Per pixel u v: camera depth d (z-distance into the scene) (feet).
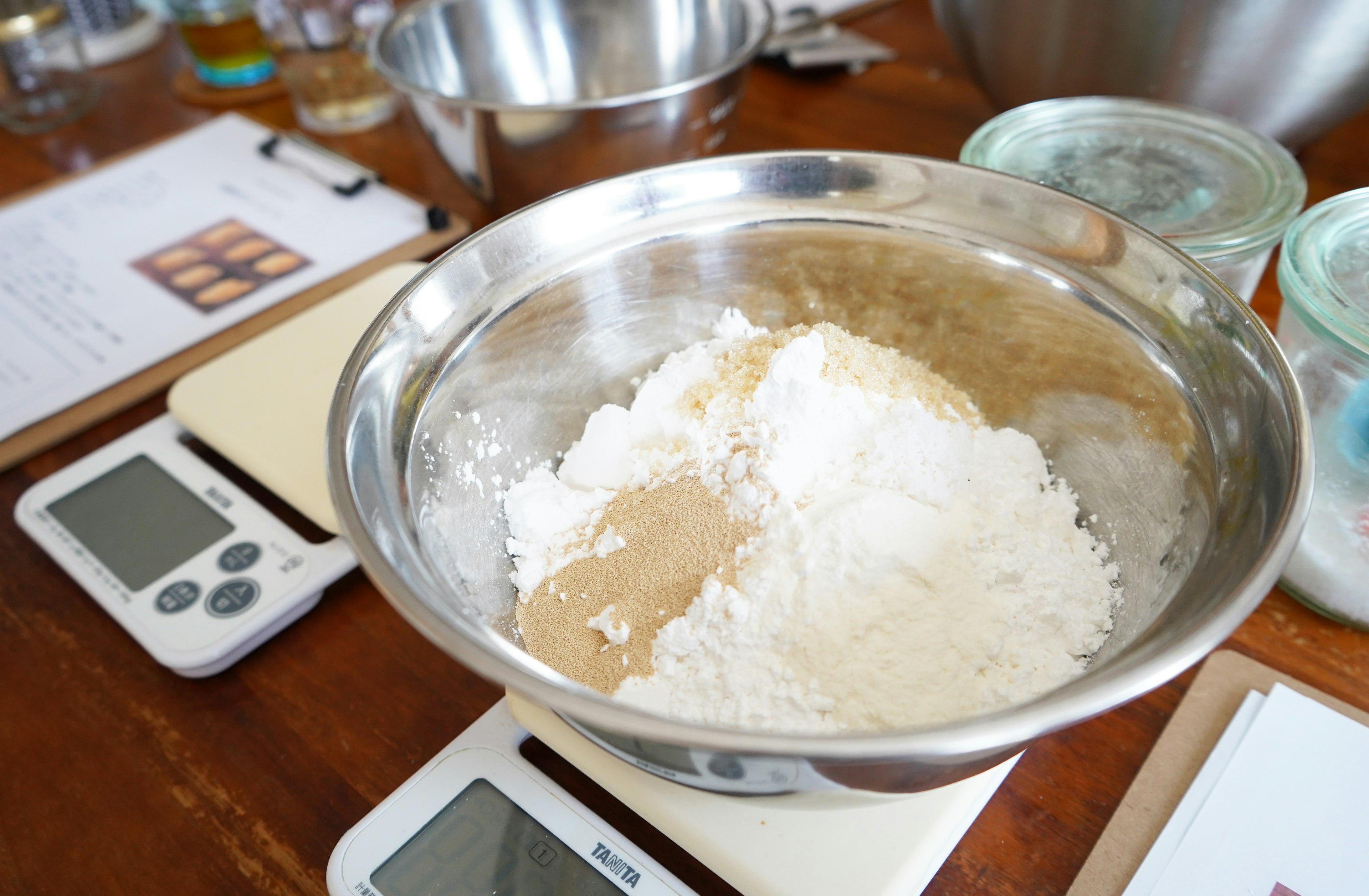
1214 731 1.52
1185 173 1.98
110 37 4.08
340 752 1.63
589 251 1.69
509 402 1.72
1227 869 1.33
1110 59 2.31
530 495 1.73
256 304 2.63
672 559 1.62
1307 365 1.57
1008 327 1.75
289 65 3.33
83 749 1.65
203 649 1.68
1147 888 1.33
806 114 3.25
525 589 1.64
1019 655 1.46
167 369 2.44
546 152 2.43
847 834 1.33
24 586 1.94
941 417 1.81
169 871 1.48
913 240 1.73
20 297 2.71
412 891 1.36
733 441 1.74
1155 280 1.47
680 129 2.48
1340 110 2.33
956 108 3.22
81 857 1.51
